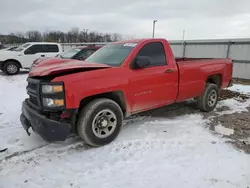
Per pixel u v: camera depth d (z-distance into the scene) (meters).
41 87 3.23
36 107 3.43
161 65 4.26
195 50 13.40
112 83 3.54
